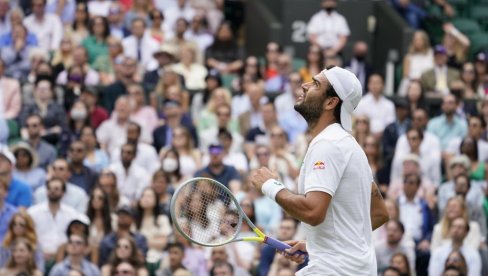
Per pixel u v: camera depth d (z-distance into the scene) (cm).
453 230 2706
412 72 3716
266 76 3609
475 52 4028
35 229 2658
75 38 3612
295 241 1577
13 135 3127
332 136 1477
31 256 2555
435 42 4069
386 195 2978
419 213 2897
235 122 3294
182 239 2658
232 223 1673
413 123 3228
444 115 3291
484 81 3603
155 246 2706
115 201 2792
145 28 3706
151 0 3897
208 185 1711
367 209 1499
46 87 3188
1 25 3572
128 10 3891
